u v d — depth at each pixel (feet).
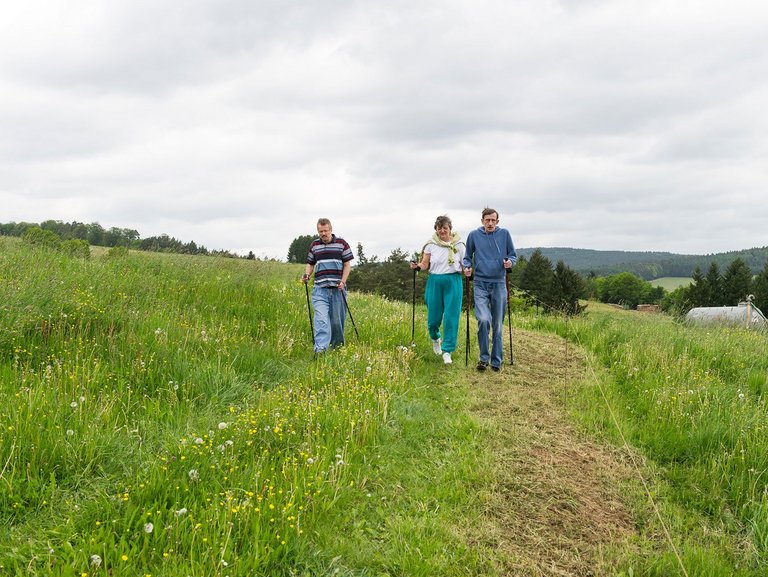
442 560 11.10
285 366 21.88
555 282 173.78
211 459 13.21
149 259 38.22
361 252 187.42
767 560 11.70
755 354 28.99
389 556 11.18
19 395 14.49
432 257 25.34
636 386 22.27
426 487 13.97
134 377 18.12
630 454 16.15
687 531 12.84
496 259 24.44
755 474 14.52
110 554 9.70
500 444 16.66
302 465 13.70
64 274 28.53
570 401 20.83
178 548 10.21
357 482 13.65
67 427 13.79
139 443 13.87
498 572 10.97
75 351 18.90
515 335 32.78
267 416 15.89
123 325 22.07
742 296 214.69
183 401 17.21
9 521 10.73
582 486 14.62
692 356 28.14
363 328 29.43
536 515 13.12
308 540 11.19
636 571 11.28
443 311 25.80
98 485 12.01
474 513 12.85
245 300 31.76
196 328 23.16
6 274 26.00
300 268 45.52
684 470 15.56
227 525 10.61
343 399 17.70
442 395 21.06
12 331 18.60
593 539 12.39
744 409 19.07
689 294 228.84
